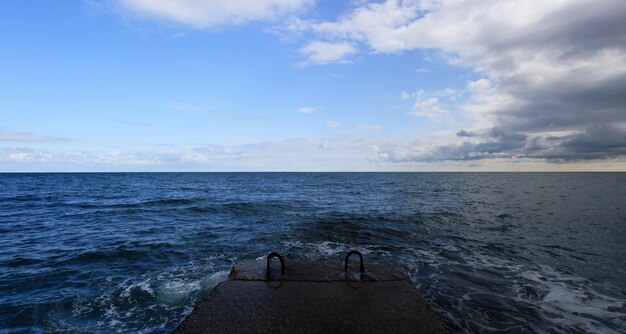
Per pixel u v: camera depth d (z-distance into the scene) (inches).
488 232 578.6
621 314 258.1
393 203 1052.5
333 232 561.0
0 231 615.2
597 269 373.4
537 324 241.1
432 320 147.1
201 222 682.8
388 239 513.3
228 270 362.3
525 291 302.8
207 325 140.0
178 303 280.8
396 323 144.3
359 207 933.2
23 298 293.4
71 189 1824.6
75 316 259.8
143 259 411.2
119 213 831.1
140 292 303.9
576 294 297.6
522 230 601.9
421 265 376.5
